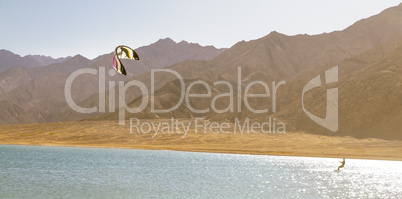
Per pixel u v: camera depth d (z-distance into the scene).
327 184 49.47
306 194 41.75
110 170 62.50
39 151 105.06
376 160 89.12
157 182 49.62
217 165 72.62
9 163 70.94
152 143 142.38
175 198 38.50
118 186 45.84
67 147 129.38
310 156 99.06
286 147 123.25
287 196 40.34
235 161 81.44
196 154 101.44
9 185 45.16
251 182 50.53
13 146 129.38
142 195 40.00
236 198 38.84
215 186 46.59
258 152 109.12
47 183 47.31
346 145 124.06
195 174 58.72
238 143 135.62
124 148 126.88
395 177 57.38
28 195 38.91
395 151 107.38
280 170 65.25
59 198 37.66
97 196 39.09
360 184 49.75
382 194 42.34
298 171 64.06
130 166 69.00
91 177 53.84
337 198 39.72
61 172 59.03
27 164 69.81
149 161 79.38
